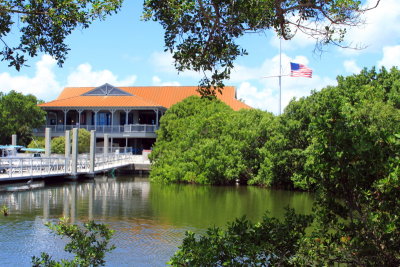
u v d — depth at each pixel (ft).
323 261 17.33
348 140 14.98
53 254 35.81
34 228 45.50
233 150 103.35
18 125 150.20
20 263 33.40
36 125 157.38
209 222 51.83
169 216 55.93
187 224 50.44
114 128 159.02
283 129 94.94
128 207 63.26
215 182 104.78
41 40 22.16
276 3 20.11
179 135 120.37
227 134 107.45
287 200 74.59
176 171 104.99
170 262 17.54
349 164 15.17
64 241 40.06
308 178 16.90
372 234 16.24
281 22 20.90
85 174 104.53
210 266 16.55
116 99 165.48
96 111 159.02
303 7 20.54
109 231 22.62
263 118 105.50
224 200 73.67
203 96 23.82
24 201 65.16
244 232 17.63
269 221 18.24
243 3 20.27
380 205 15.70
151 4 20.54
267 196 80.59
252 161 104.12
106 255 36.24
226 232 18.15
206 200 73.36
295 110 95.81
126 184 100.89
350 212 16.76
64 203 64.90
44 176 85.15
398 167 13.82
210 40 21.97
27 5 20.79
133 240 41.78
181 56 22.49
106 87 171.22
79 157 108.88
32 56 22.11
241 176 105.91
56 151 138.00
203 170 104.17
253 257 16.63
